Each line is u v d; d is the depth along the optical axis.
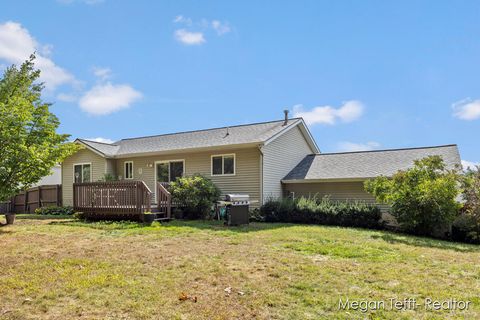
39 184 22.48
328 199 13.81
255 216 13.50
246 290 4.30
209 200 13.23
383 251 7.00
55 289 4.25
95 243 7.37
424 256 6.64
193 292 4.21
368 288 4.48
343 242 7.90
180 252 6.43
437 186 9.99
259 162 13.88
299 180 14.77
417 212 10.34
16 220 12.66
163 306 3.76
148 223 10.98
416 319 3.54
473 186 10.20
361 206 12.09
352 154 16.62
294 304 3.88
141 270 5.12
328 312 3.69
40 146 10.77
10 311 3.61
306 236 8.62
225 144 14.12
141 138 19.88
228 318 3.49
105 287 4.34
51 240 7.77
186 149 14.95
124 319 3.44
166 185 13.55
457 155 13.84
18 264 5.44
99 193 12.49
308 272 5.14
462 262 6.19
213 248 6.87
